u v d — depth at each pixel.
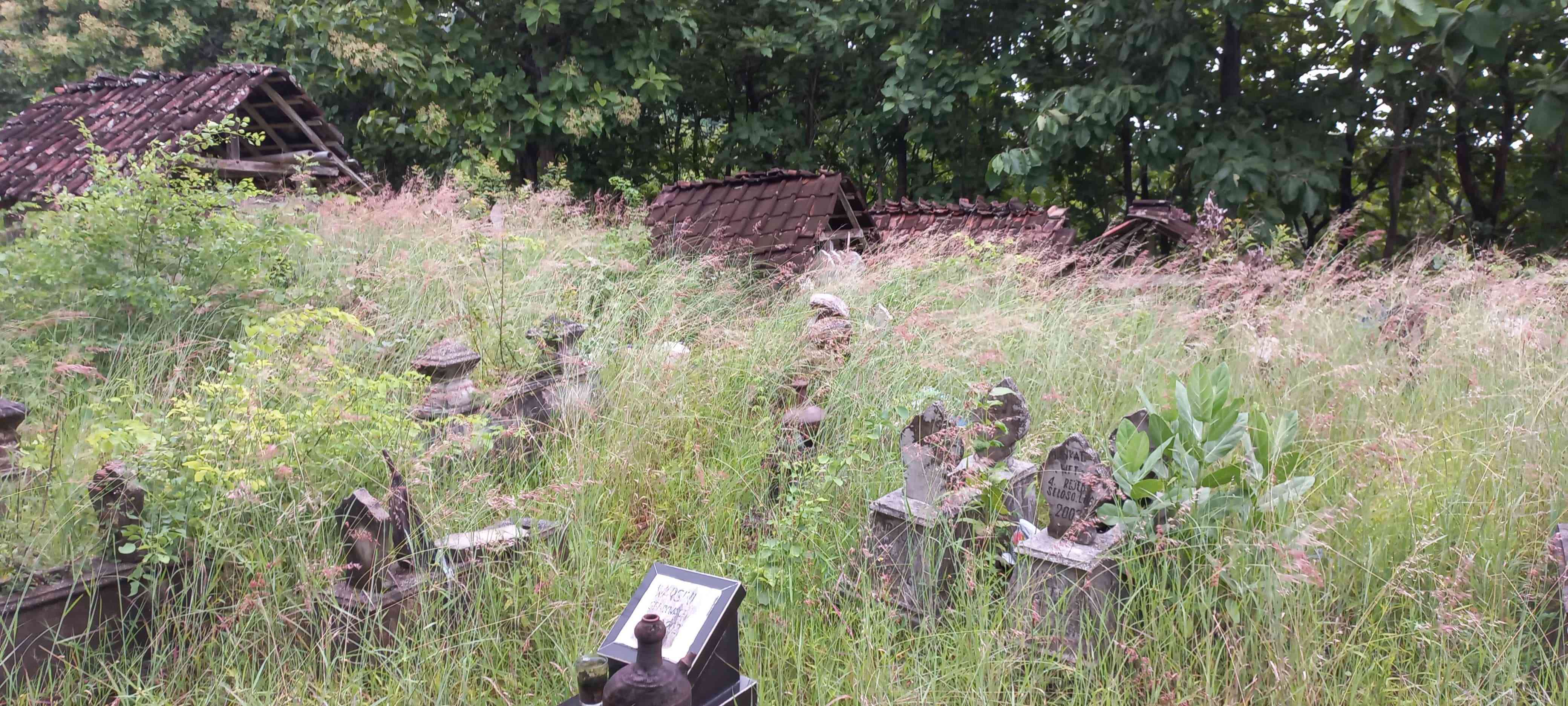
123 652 3.34
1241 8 11.05
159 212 6.47
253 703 3.12
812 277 8.40
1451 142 12.41
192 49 18.58
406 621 3.55
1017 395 4.12
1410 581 3.61
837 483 4.20
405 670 3.33
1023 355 6.24
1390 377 5.77
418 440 4.54
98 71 17.31
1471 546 3.75
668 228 10.38
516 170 16.55
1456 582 3.39
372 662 3.45
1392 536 3.91
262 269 6.98
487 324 6.52
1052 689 3.48
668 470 4.93
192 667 3.42
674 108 18.78
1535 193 11.87
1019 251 9.14
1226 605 3.40
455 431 4.72
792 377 5.71
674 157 19.84
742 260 9.27
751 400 5.68
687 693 2.56
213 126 7.59
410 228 8.90
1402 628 3.51
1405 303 6.89
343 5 13.79
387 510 3.63
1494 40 7.14
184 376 5.60
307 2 13.90
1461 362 5.71
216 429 3.80
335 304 7.02
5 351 5.39
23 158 10.76
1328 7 11.12
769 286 8.61
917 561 3.97
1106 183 15.83
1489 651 3.28
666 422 5.30
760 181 10.29
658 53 14.98
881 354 5.88
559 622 3.65
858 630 3.75
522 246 7.78
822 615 3.76
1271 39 13.89
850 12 15.10
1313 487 4.41
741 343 5.98
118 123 10.74
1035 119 12.24
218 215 6.85
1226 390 4.05
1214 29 13.16
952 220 10.92
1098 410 5.68
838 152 19.30
